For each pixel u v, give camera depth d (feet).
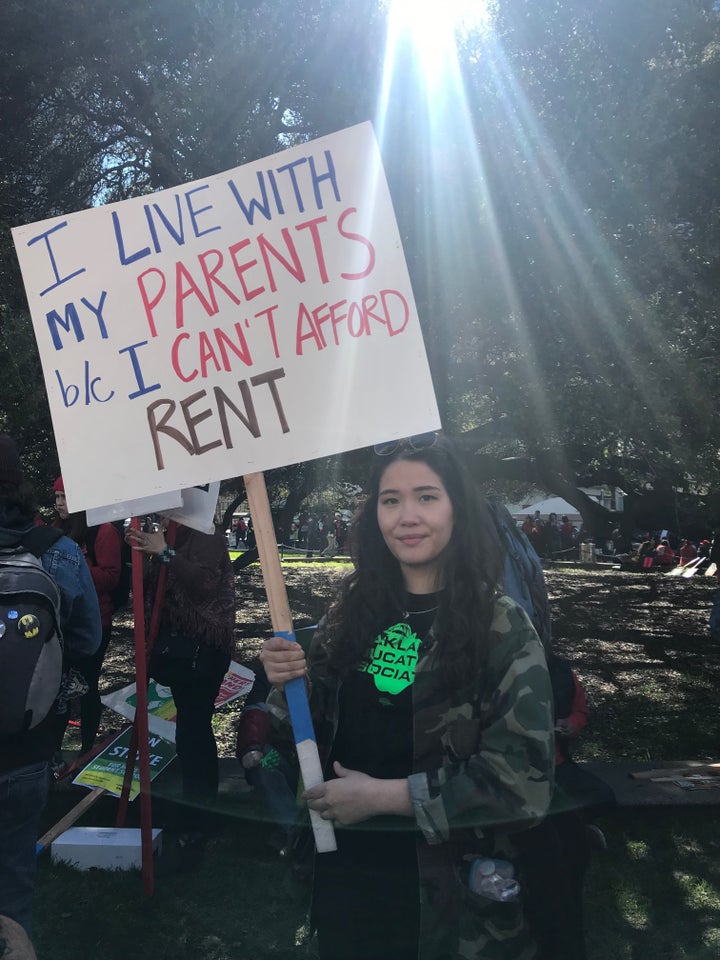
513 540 8.10
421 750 5.69
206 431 6.77
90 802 14.21
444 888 5.66
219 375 6.79
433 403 6.35
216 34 21.15
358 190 6.62
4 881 7.82
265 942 11.05
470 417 24.07
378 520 6.13
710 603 50.75
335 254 6.64
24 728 7.73
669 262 18.84
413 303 6.48
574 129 18.89
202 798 13.39
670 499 33.78
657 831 14.46
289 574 62.28
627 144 18.63
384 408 6.45
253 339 6.75
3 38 22.48
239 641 34.73
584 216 18.86
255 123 22.70
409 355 6.47
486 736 5.50
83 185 28.02
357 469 31.22
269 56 21.81
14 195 25.32
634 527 38.17
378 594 6.09
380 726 5.89
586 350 19.34
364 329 6.56
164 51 22.53
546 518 115.03
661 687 27.66
